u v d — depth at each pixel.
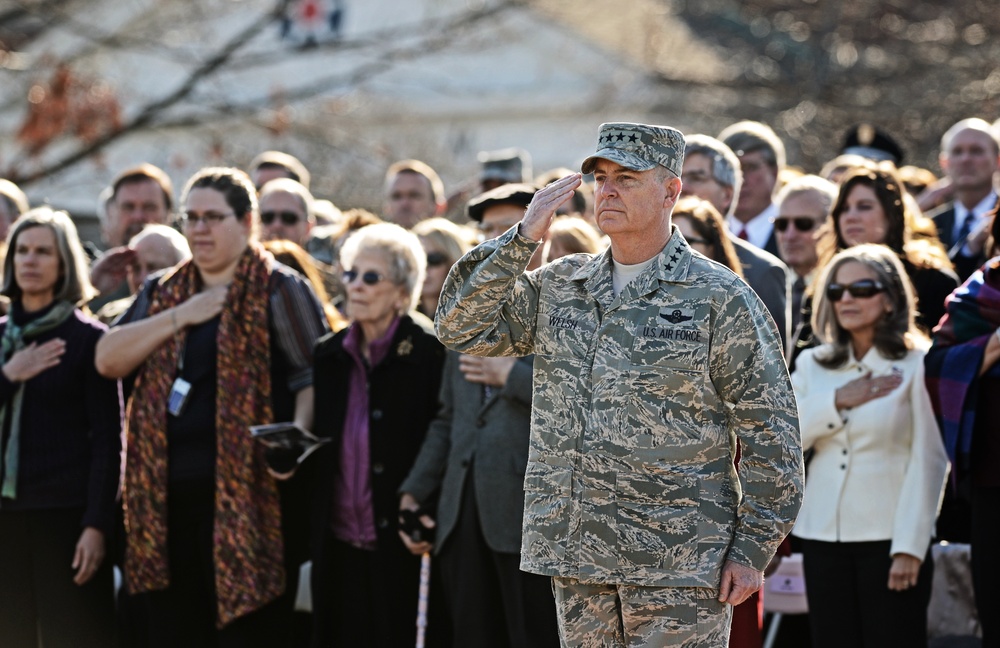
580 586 10.40
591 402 10.29
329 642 14.80
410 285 15.20
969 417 13.20
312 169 39.84
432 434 14.78
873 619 13.68
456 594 14.17
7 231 20.45
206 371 15.15
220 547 14.66
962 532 15.04
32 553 15.48
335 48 40.91
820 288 14.40
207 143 40.62
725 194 15.60
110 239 20.86
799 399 14.34
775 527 10.09
